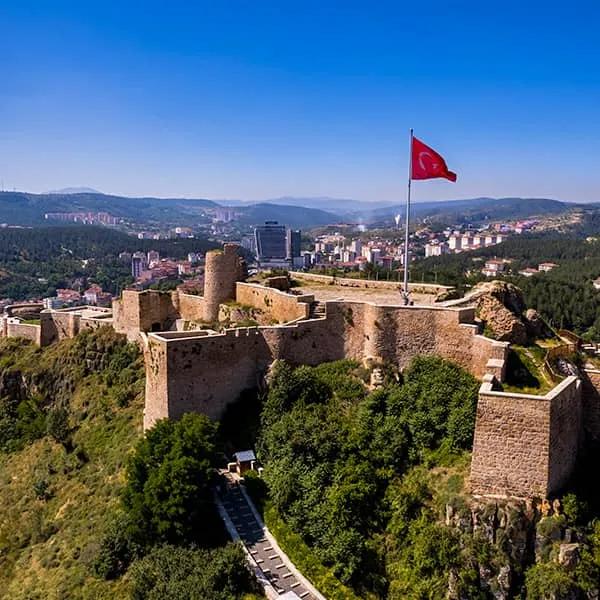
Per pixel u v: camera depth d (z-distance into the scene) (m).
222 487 35.69
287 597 26.75
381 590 29.45
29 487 46.59
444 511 30.78
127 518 34.03
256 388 42.19
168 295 59.47
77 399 56.31
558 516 28.84
